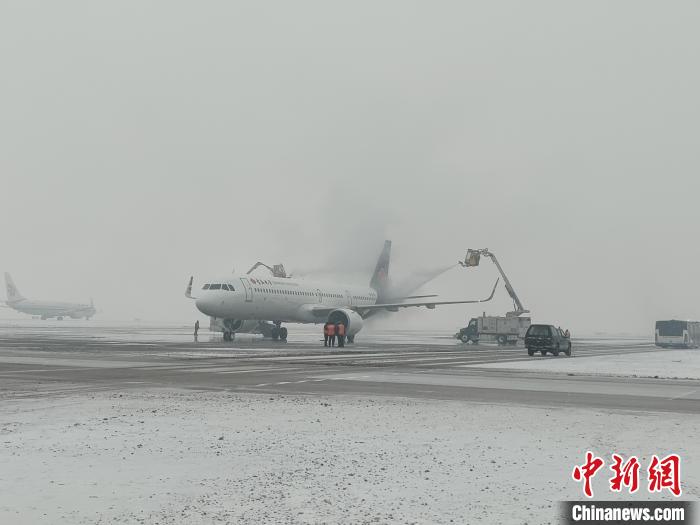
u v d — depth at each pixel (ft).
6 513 29.81
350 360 137.90
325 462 40.52
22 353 150.61
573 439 48.29
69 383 84.84
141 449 43.86
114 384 83.87
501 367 125.80
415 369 115.75
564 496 33.47
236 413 59.62
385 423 54.90
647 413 62.23
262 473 37.63
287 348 188.65
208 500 32.14
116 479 36.01
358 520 29.22
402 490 34.22
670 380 102.78
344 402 67.82
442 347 228.63
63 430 50.37
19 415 57.52
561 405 67.72
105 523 28.55
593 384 92.99
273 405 65.10
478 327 275.18
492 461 41.01
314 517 29.60
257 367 114.42
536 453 43.39
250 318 229.25
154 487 34.42
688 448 45.09
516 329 268.00
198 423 54.08
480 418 58.03
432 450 44.21
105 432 49.70
